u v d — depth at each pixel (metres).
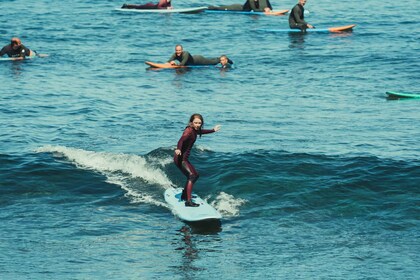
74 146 31.66
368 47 58.97
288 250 21.55
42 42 60.25
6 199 25.44
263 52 57.56
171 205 24.75
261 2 78.06
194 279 19.66
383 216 23.86
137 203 25.30
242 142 32.19
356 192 25.58
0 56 54.41
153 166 28.52
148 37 63.50
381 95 43.72
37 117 37.28
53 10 77.12
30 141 32.31
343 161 28.58
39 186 26.52
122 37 63.34
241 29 67.88
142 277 19.73
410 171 27.41
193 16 75.31
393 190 25.72
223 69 51.84
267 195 25.55
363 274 19.86
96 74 49.59
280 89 45.53
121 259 20.92
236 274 19.94
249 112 39.19
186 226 23.39
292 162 28.34
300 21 66.44
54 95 42.88
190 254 21.31
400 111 39.50
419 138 33.12
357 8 81.50
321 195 25.42
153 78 48.78
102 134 34.03
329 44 60.59
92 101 41.41
